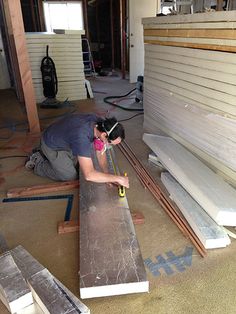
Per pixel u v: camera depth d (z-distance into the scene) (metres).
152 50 3.14
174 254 1.74
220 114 2.09
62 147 2.32
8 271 1.48
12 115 4.63
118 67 8.86
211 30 2.06
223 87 2.02
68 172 2.48
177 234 1.90
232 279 1.56
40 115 4.60
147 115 3.63
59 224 1.97
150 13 6.45
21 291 1.37
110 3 8.16
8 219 2.08
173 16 2.55
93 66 8.02
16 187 2.49
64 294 1.37
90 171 1.84
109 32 8.71
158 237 1.88
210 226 1.85
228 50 1.93
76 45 5.13
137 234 1.90
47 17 7.93
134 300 1.45
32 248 1.81
